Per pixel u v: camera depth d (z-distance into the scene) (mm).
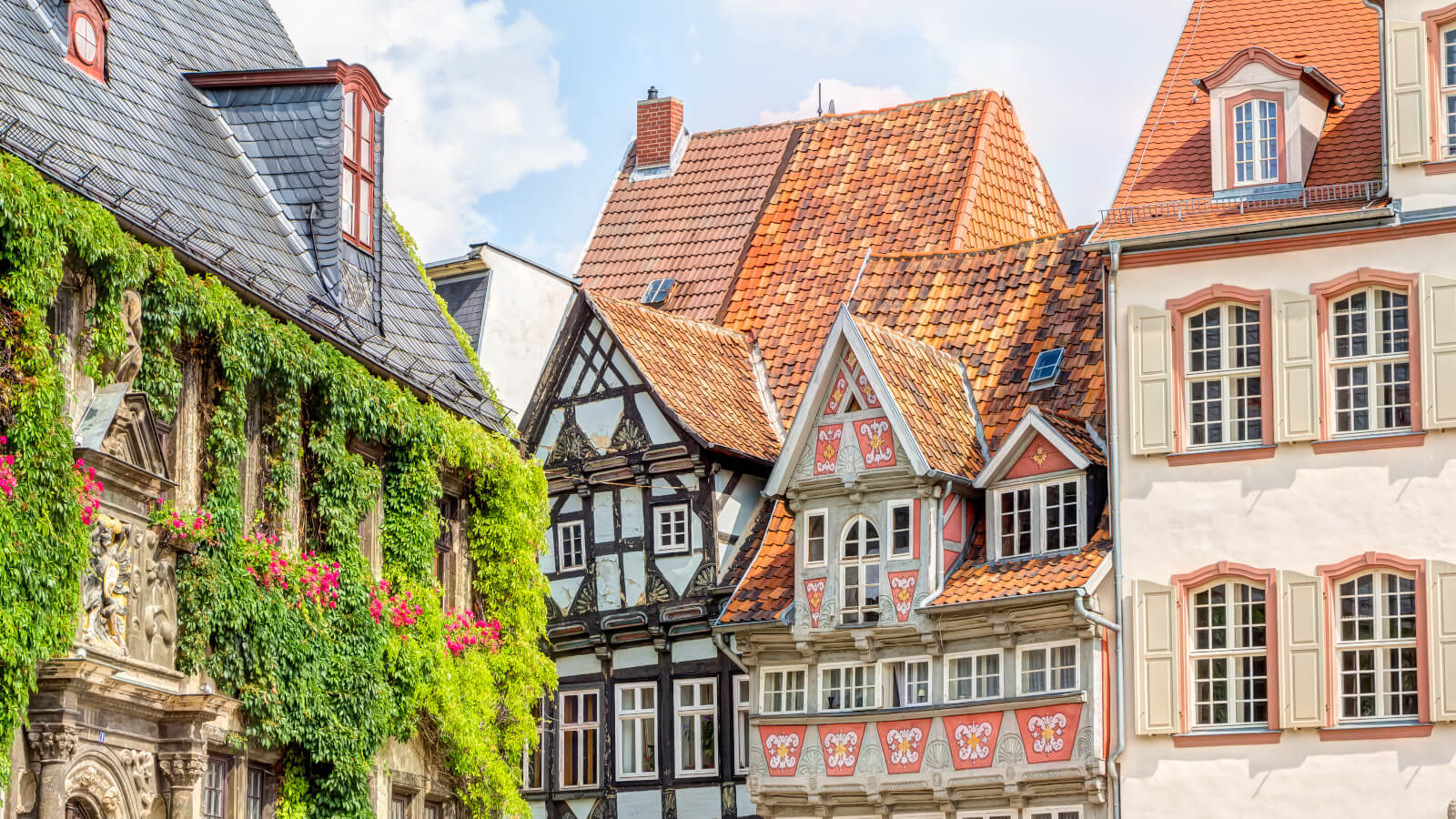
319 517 29484
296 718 28234
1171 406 33969
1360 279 32906
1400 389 32656
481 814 32938
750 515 40656
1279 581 32844
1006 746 34906
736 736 39625
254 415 28406
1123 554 34031
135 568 25672
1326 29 36688
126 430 25328
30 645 23062
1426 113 32688
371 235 32781
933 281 41562
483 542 33750
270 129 31578
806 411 37531
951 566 36406
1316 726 32312
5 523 22688
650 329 42219
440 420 32031
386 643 30125
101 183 26000
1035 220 46469
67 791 24156
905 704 36562
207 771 27109
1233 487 33469
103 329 24906
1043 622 34719
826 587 37219
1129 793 33531
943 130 46469
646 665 40750
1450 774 31469
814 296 44312
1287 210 33844
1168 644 33500
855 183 46281
